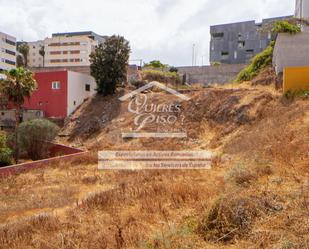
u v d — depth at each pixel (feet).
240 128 52.39
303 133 30.07
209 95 67.51
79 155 54.13
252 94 59.36
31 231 19.61
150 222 18.75
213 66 107.86
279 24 58.90
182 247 13.23
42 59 243.60
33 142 61.82
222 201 15.81
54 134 64.95
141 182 31.63
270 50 79.92
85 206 24.31
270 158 25.66
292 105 45.37
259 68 79.30
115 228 17.57
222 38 166.09
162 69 118.11
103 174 40.60
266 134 37.19
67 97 87.30
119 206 23.61
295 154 24.48
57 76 88.22
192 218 17.22
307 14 72.43
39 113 86.94
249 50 160.56
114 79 89.40
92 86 98.99
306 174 19.52
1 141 55.42
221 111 60.59
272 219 13.88
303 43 57.41
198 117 63.77
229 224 14.39
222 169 34.88
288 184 18.20
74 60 215.72
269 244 11.96
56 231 19.15
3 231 19.65
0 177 41.37
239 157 36.17
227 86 77.92
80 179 38.24
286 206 14.85
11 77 61.77
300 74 50.49
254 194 16.88
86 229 18.67
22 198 30.78
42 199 29.99
